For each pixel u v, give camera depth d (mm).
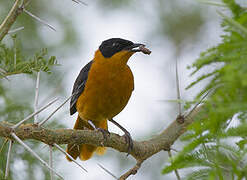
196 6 15703
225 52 3387
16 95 11930
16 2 6832
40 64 6988
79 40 14617
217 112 3248
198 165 3639
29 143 9430
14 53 7172
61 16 14883
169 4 15844
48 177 9117
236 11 3443
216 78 3535
